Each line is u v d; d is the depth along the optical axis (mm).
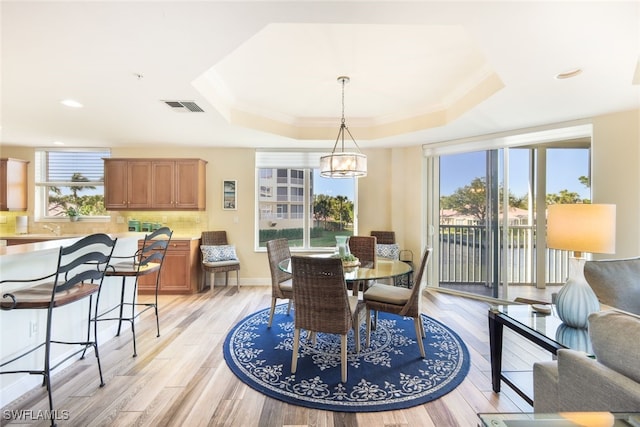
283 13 1595
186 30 1734
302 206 5359
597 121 3213
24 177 4918
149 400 1977
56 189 5113
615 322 1131
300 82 3076
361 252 3680
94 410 1871
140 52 1975
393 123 4262
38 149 4988
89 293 2012
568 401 1231
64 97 2750
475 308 3869
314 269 2164
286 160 5223
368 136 4488
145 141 4574
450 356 2574
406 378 2240
